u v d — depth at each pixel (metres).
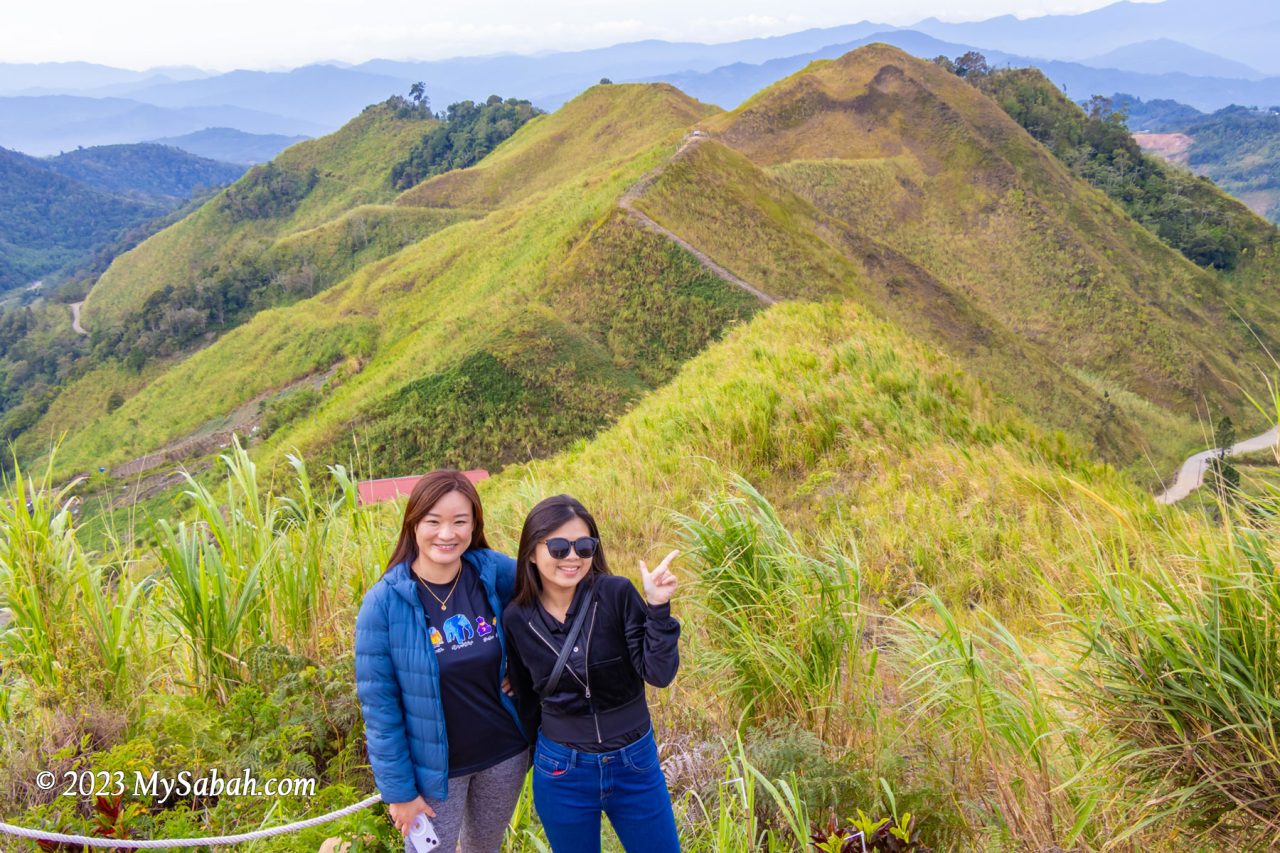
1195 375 94.50
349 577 4.35
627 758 2.63
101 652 3.80
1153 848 2.82
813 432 9.66
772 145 127.19
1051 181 121.88
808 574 4.04
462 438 57.34
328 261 155.00
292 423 85.12
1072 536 6.14
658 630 2.56
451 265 108.44
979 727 3.25
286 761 3.29
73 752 3.36
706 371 14.64
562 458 14.43
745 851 2.83
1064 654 3.70
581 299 66.25
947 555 6.55
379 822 3.10
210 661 3.88
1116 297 103.44
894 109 129.62
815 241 76.62
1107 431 74.00
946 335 77.75
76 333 172.88
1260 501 2.97
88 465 98.00
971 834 3.01
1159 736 2.80
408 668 2.61
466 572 2.77
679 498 8.42
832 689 3.71
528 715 2.79
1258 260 136.25
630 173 85.50
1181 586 2.95
